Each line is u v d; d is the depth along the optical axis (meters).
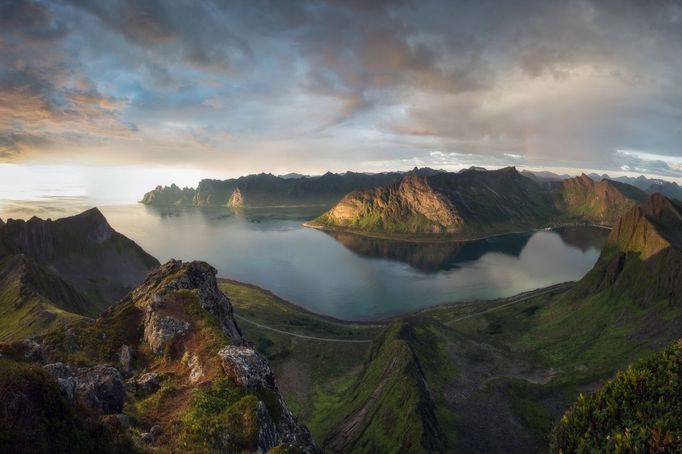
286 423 45.06
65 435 27.55
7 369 27.55
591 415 39.94
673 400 36.38
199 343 55.66
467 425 129.62
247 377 46.25
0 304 166.88
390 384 145.50
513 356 197.25
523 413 138.00
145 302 75.94
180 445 35.91
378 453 119.56
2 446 23.92
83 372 45.44
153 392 47.44
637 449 33.44
